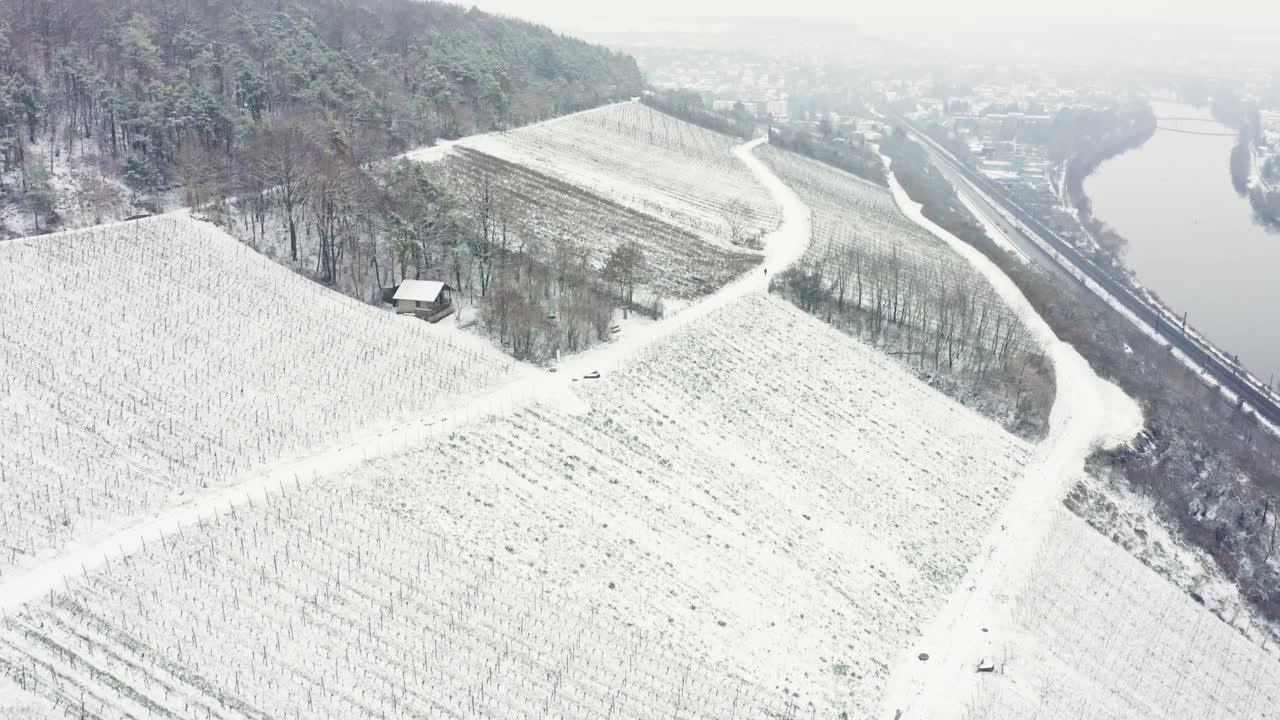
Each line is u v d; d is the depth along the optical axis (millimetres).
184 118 107562
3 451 62812
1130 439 98188
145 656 49656
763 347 101250
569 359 91000
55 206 96938
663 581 65562
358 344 86500
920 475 87375
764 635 63250
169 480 64188
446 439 73875
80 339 76375
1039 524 82625
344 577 58188
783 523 75500
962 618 69375
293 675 50719
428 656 54000
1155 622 75125
